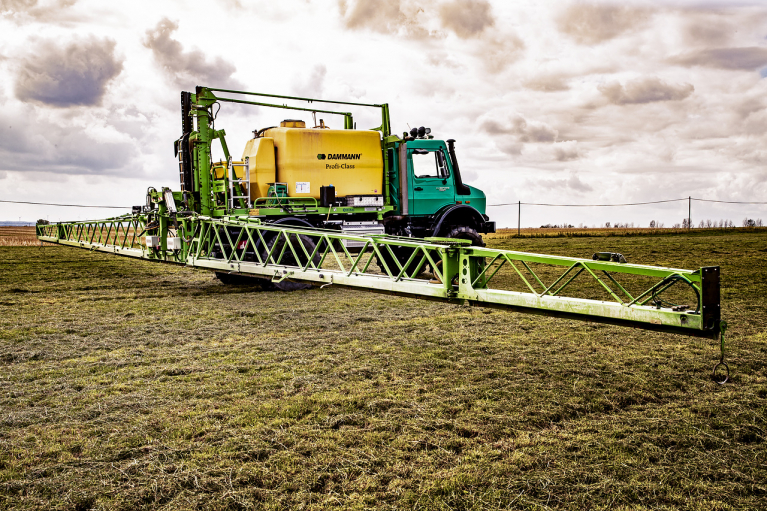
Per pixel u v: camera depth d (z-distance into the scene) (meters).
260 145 10.29
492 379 4.95
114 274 13.63
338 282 6.16
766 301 9.09
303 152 10.51
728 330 6.95
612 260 4.05
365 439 3.64
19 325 7.35
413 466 3.29
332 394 4.52
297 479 3.12
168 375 5.11
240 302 9.25
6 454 3.45
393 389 4.65
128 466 3.25
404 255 11.94
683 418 4.04
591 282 11.72
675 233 38.59
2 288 10.84
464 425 3.88
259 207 10.30
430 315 8.07
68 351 6.01
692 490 3.03
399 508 2.85
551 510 2.82
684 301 9.47
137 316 7.98
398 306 8.86
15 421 3.96
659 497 2.97
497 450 3.49
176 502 2.88
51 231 14.38
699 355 5.75
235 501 2.89
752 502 2.92
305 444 3.56
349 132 10.95
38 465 3.30
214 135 10.16
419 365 5.38
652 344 6.24
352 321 7.61
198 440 3.64
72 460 3.35
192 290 10.71
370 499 2.92
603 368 5.30
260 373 5.14
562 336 6.66
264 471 3.20
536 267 15.27
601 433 3.77
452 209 11.97
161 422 3.94
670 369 5.25
